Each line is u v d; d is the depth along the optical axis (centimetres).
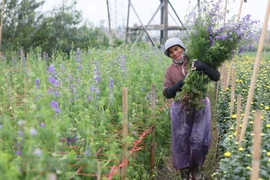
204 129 510
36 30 1480
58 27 1523
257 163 262
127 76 631
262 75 874
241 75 901
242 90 714
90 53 879
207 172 608
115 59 770
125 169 381
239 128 434
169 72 520
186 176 543
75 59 782
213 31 487
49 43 1484
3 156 266
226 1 580
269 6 397
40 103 329
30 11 1489
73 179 321
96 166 335
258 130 259
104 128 405
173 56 509
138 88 612
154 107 546
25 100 301
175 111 518
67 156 299
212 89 1319
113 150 371
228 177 357
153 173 552
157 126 565
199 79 484
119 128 479
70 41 1556
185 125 517
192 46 491
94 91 469
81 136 360
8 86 448
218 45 466
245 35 481
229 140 429
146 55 963
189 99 493
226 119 604
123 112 381
